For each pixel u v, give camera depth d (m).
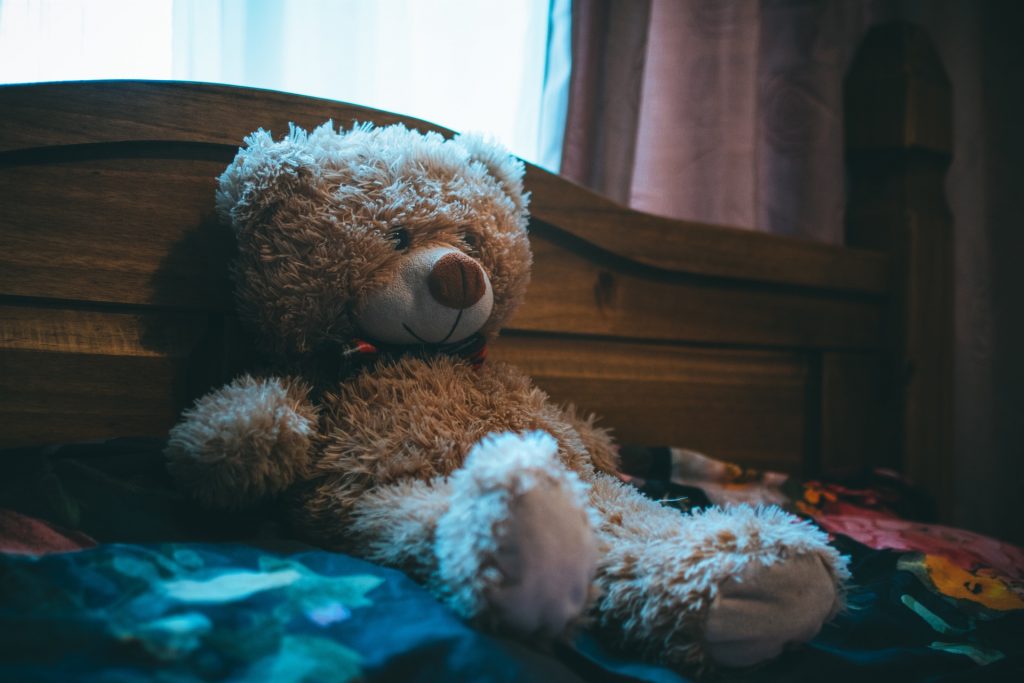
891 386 1.52
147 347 0.87
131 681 0.44
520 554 0.54
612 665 0.62
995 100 1.84
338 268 0.76
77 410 0.83
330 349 0.81
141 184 0.86
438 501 0.63
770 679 0.66
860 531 1.12
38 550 0.63
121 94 0.84
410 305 0.77
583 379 1.19
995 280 1.83
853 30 1.71
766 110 1.60
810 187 1.57
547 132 1.31
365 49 1.21
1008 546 1.11
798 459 1.44
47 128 0.81
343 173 0.79
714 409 1.33
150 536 0.69
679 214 1.45
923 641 0.79
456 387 0.79
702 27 1.45
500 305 0.88
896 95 1.51
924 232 1.52
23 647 0.46
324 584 0.58
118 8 1.04
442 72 1.28
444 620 0.55
